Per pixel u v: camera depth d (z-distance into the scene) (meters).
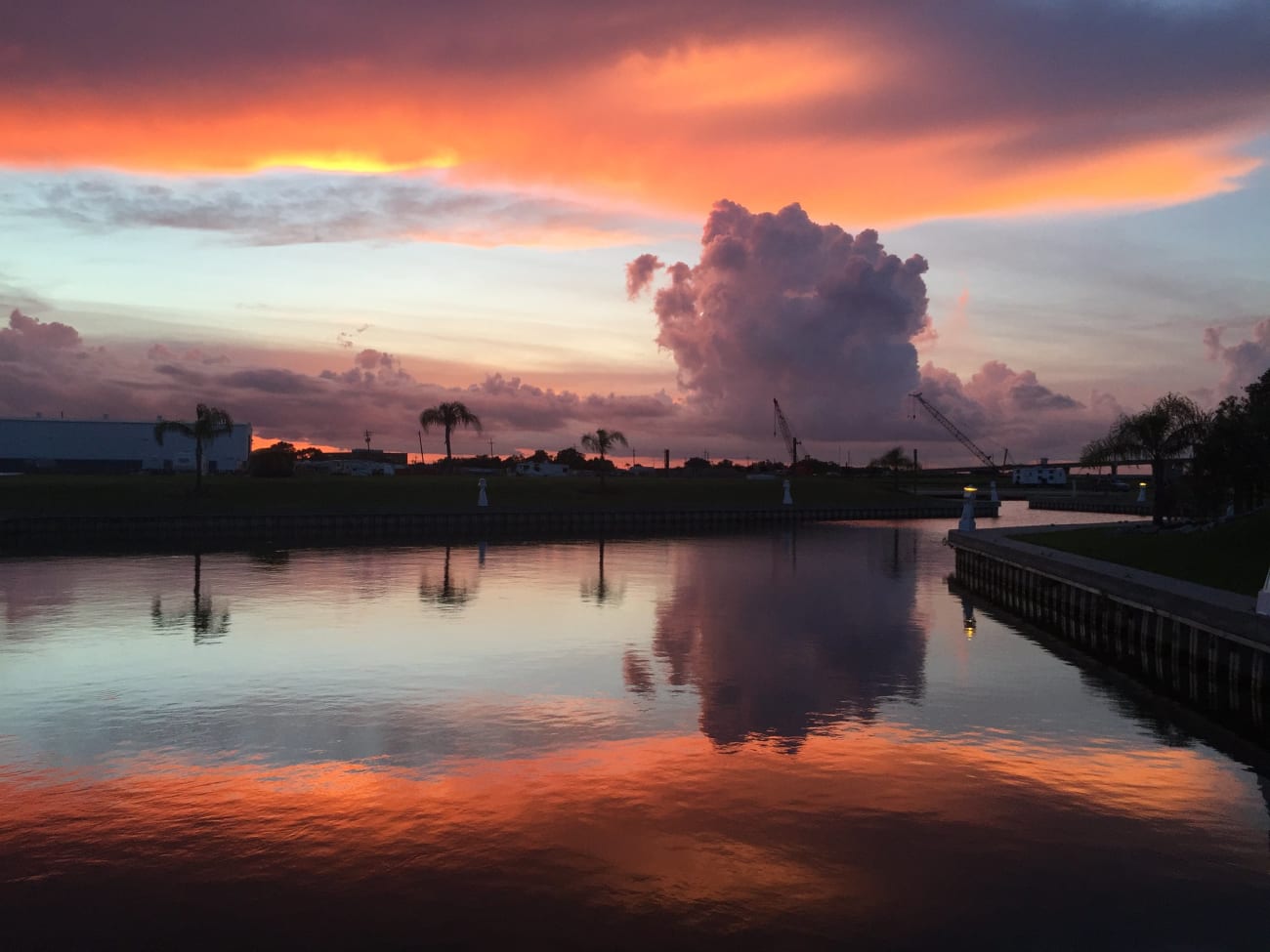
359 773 15.96
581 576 47.84
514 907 11.05
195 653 26.92
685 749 17.36
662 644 28.41
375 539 74.38
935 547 67.88
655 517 94.31
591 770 16.05
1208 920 10.84
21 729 18.91
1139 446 54.09
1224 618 22.53
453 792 14.95
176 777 15.81
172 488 87.62
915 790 15.15
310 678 23.66
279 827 13.48
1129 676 25.19
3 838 13.12
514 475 143.38
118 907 11.05
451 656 26.48
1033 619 35.22
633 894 11.36
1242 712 21.17
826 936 10.42
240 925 10.63
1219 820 13.99
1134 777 16.09
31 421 121.50
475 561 55.47
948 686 23.11
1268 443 39.41
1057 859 12.47
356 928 10.57
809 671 24.70
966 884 11.70
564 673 24.22
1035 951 10.15
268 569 50.38
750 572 50.25
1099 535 48.03
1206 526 42.25
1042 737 18.62
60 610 35.38
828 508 106.06
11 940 10.29
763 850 12.64
